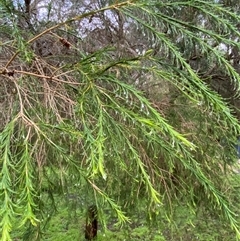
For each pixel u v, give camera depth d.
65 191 2.24
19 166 1.16
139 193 2.84
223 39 1.44
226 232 3.67
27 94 1.79
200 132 3.11
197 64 3.29
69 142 1.84
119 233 4.33
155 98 3.09
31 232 2.02
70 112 1.84
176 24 1.43
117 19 3.31
